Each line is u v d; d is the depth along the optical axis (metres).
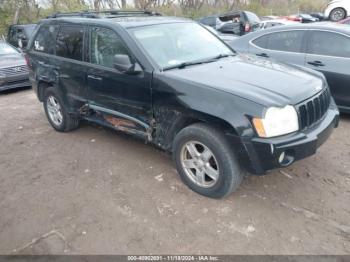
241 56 4.43
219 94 3.19
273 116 3.00
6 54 9.12
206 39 4.57
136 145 4.86
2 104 7.59
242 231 3.07
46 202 3.64
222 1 27.14
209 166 3.44
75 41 4.66
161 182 3.88
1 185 4.03
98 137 5.24
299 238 2.97
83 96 4.64
